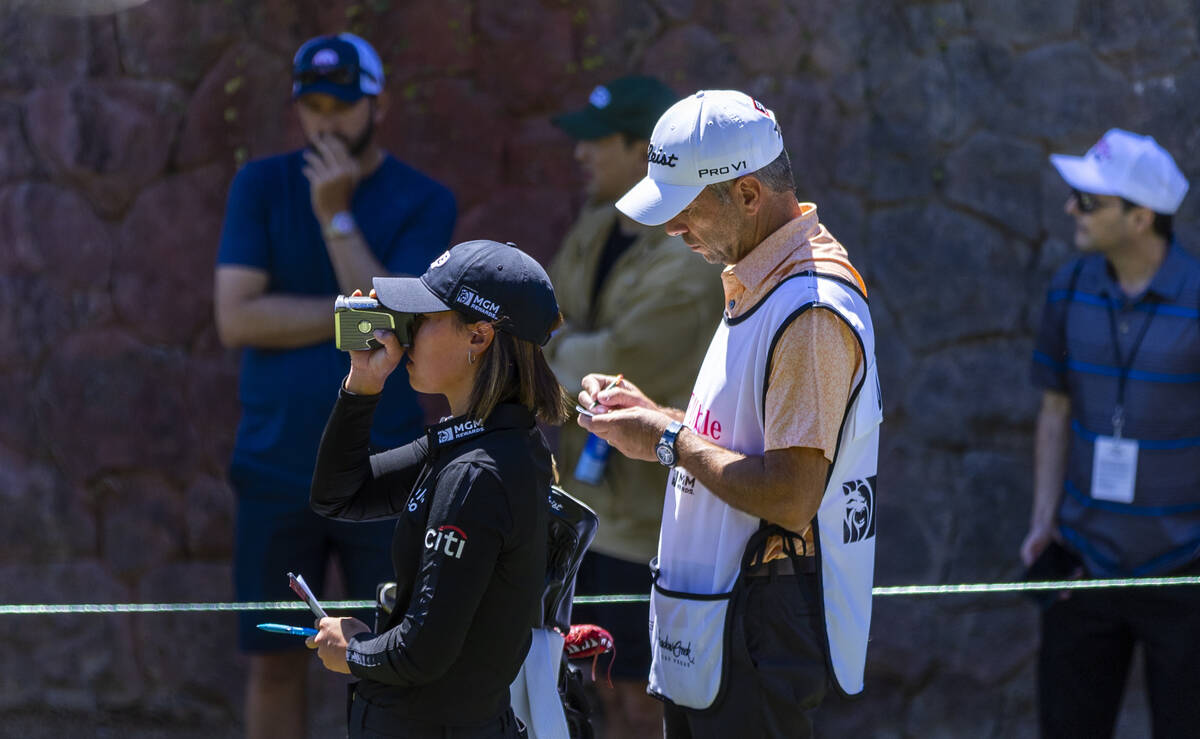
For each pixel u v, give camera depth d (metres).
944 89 19.09
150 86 18.66
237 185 14.93
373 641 8.40
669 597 9.70
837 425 8.84
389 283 8.65
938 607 18.98
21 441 19.03
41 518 18.98
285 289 14.78
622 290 14.76
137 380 18.84
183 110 18.66
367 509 9.53
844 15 19.00
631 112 15.18
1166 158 14.14
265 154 18.67
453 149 19.03
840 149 19.11
